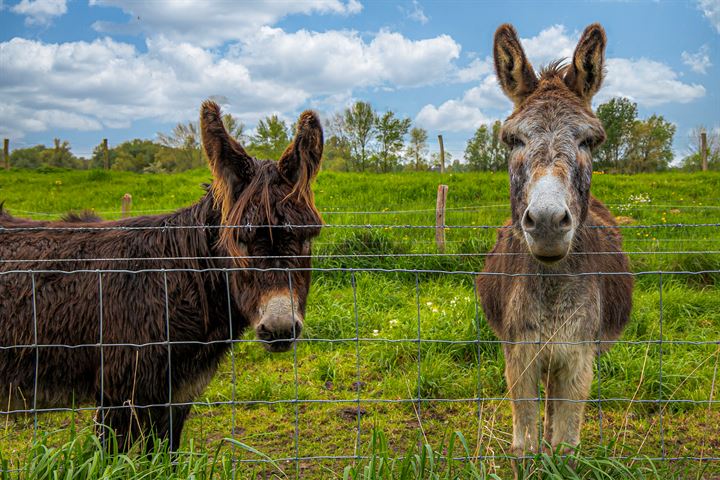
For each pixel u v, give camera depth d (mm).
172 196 15516
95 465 2219
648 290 6719
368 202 13344
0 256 2926
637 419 4039
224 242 2758
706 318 5895
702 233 9109
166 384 2812
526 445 2889
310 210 2809
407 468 2320
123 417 2754
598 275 2965
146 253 2949
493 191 14773
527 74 3137
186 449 2934
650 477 2746
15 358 2834
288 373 4969
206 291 2930
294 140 2832
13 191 18188
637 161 38312
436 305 6238
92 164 48438
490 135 32719
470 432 3814
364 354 5223
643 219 10664
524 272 2936
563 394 2953
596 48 2984
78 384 2910
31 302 2811
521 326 2953
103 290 2801
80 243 2980
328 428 3986
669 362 4641
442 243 8047
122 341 2770
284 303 2541
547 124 2699
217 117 2781
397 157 35750
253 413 4246
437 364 4691
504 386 4508
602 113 37875
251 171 2842
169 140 32406
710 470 3189
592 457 2648
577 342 2854
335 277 7309
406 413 4203
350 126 34938
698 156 33031
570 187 2545
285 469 3371
